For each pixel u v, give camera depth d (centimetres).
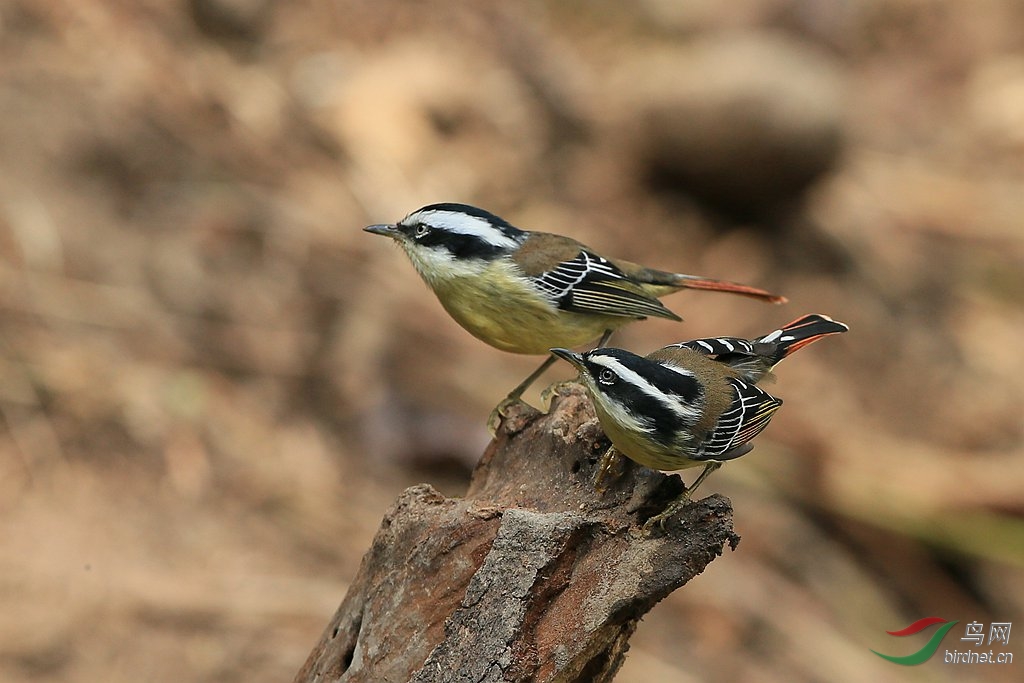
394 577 617
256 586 1138
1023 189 2117
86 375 1250
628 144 1861
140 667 1045
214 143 1530
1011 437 1655
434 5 1938
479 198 1681
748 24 2162
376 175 1619
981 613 1512
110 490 1182
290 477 1259
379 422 1334
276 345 1370
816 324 882
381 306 1444
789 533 1478
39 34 1517
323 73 1725
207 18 1677
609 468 630
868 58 2417
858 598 1450
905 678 1385
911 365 1741
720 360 838
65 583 1082
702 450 677
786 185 1792
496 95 1845
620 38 2128
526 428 674
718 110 1756
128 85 1522
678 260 1769
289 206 1506
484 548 595
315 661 660
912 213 2017
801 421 1577
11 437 1188
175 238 1409
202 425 1262
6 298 1275
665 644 1292
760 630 1347
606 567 569
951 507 1520
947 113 2320
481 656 560
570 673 562
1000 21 2564
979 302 1883
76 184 1401
